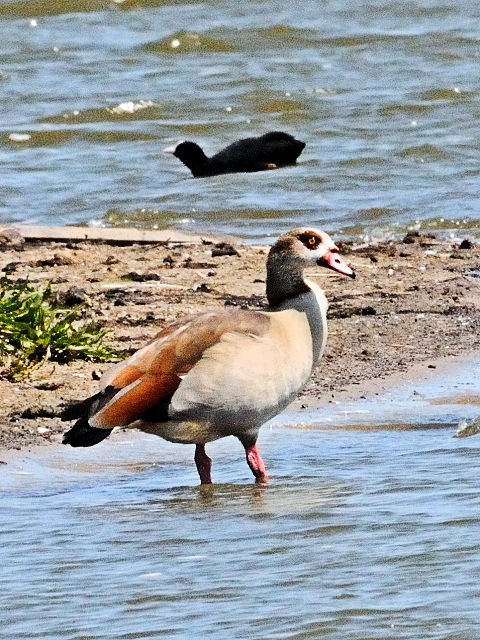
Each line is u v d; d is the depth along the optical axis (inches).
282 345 437.4
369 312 653.3
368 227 864.3
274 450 470.6
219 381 422.6
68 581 335.9
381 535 363.6
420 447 464.4
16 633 302.0
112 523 386.0
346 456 457.7
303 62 1376.7
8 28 1590.8
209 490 423.2
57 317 604.1
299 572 336.2
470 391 535.5
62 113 1206.9
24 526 385.4
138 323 618.2
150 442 485.4
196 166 1010.1
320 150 1070.4
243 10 1642.5
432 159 1023.6
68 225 883.4
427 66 1341.0
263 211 903.1
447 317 645.9
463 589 318.3
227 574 337.1
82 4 1700.3
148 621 306.5
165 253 773.3
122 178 996.6
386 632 294.5
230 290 684.7
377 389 541.0
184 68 1374.3
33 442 471.5
